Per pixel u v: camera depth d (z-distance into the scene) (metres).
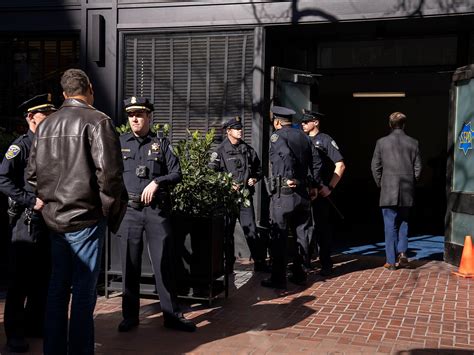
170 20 8.09
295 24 7.67
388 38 8.36
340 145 18.27
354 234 10.22
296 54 8.70
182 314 4.78
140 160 4.64
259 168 7.03
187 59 8.18
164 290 4.68
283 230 6.04
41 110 4.18
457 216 7.37
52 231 3.53
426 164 17.06
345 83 13.70
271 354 4.15
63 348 3.56
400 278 6.63
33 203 4.02
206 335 4.58
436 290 6.07
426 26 7.80
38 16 8.45
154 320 4.97
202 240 5.35
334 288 6.16
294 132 6.06
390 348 4.30
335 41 8.66
